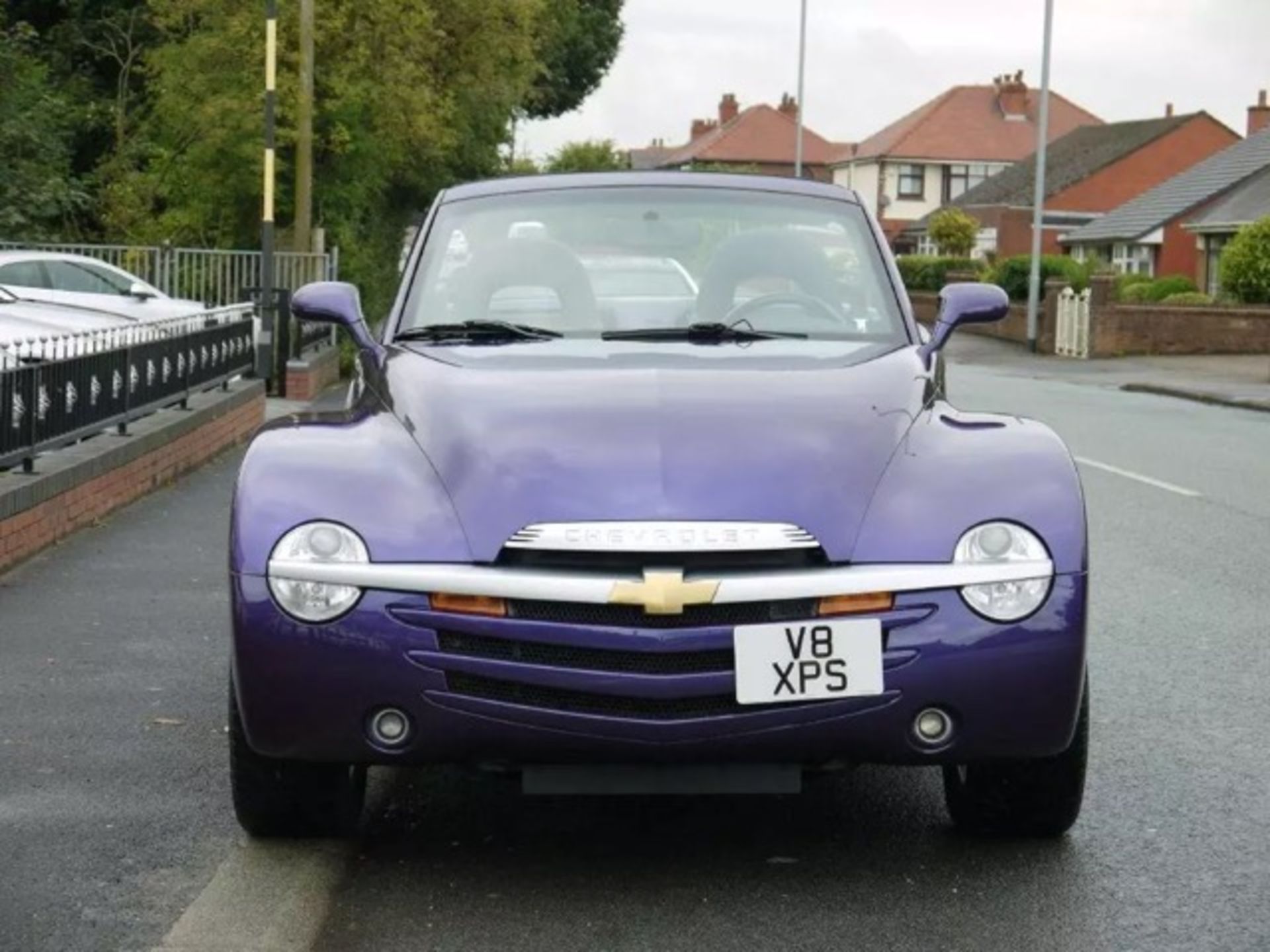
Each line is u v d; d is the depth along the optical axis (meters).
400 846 5.20
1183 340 40.12
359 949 4.38
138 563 10.05
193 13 33.06
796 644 4.47
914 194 101.44
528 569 4.52
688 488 4.59
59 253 24.17
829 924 4.54
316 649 4.54
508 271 6.13
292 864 4.94
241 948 4.34
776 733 4.51
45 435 10.66
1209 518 12.60
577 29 61.72
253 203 33.03
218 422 15.83
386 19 33.16
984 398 26.38
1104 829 5.35
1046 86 42.16
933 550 4.57
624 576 4.48
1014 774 5.02
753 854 5.13
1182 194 63.94
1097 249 69.44
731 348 5.74
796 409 4.99
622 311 6.04
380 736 4.59
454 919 4.59
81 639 8.00
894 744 4.56
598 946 4.39
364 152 33.41
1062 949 4.37
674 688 4.46
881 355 5.67
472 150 42.72
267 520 4.64
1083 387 30.09
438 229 6.38
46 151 31.42
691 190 6.50
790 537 4.54
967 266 58.56
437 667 4.51
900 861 5.05
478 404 5.03
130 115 38.16
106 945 4.35
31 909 4.59
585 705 4.52
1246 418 23.06
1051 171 83.94
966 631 4.54
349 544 4.59
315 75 32.41
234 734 4.93
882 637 4.51
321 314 5.96
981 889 4.81
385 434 5.00
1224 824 5.40
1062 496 4.70
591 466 4.66
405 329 6.00
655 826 5.41
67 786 5.73
